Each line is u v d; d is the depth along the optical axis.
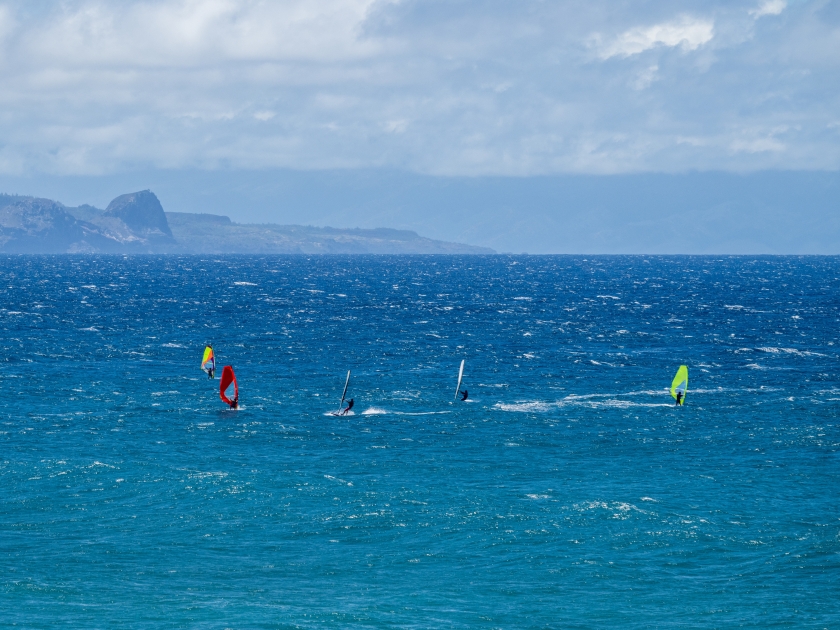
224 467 127.25
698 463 131.00
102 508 108.19
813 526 103.75
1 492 112.75
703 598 85.31
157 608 81.75
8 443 137.88
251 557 95.00
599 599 85.12
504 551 96.62
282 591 86.31
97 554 94.75
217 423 154.00
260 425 153.12
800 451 137.38
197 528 102.56
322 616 80.62
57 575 88.94
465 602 84.19
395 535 100.94
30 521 103.62
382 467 128.50
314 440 144.00
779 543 98.69
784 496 115.00
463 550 97.00
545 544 98.44
